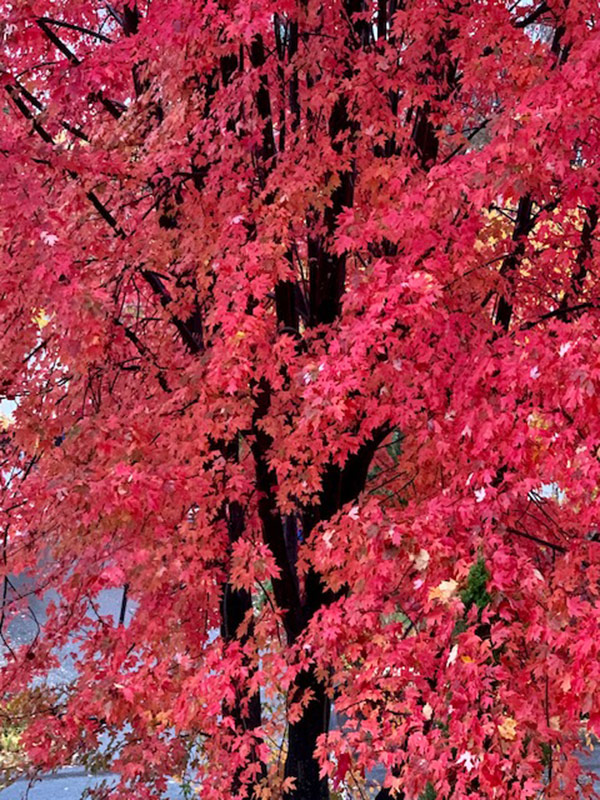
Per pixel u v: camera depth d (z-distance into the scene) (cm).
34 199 487
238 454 720
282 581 670
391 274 555
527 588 509
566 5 613
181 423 579
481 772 467
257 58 596
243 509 711
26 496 623
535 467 533
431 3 578
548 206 642
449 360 543
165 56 571
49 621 684
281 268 538
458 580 498
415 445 631
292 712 626
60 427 635
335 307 679
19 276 561
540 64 520
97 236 615
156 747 682
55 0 697
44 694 729
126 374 734
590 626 468
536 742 498
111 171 569
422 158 643
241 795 614
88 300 490
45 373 705
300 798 673
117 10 731
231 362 530
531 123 446
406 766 501
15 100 605
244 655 647
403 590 572
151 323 777
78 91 550
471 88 620
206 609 672
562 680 489
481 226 541
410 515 523
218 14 516
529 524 663
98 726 691
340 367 483
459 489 539
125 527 585
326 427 555
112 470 533
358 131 582
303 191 548
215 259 546
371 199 568
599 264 645
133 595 653
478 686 477
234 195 564
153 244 596
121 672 630
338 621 532
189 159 587
